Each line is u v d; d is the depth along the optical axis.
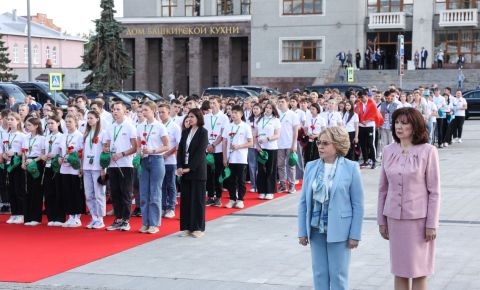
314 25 54.47
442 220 12.73
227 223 13.23
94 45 50.62
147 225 12.55
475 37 51.47
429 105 24.47
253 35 56.03
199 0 58.88
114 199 12.82
